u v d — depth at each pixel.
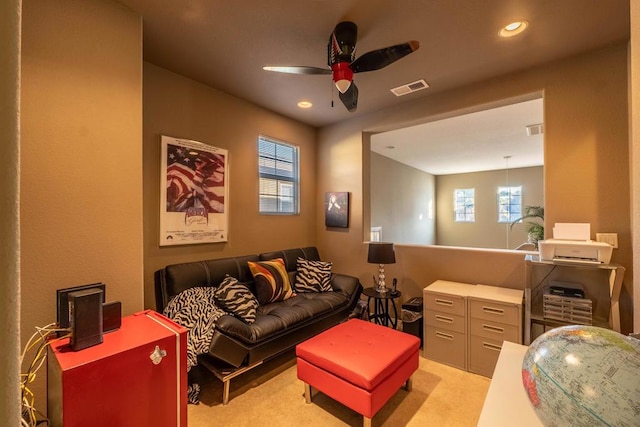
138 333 1.39
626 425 0.61
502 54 2.44
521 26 2.08
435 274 3.31
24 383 1.26
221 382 2.39
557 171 2.53
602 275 2.40
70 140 1.67
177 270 2.62
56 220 1.62
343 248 4.11
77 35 1.69
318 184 4.41
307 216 4.27
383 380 1.86
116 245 1.82
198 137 2.96
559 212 2.51
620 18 1.99
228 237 3.25
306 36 2.21
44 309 1.57
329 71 2.18
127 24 1.88
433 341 2.79
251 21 2.03
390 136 4.91
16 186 0.34
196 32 2.15
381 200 6.33
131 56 1.90
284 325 2.52
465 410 2.06
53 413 1.25
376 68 2.16
